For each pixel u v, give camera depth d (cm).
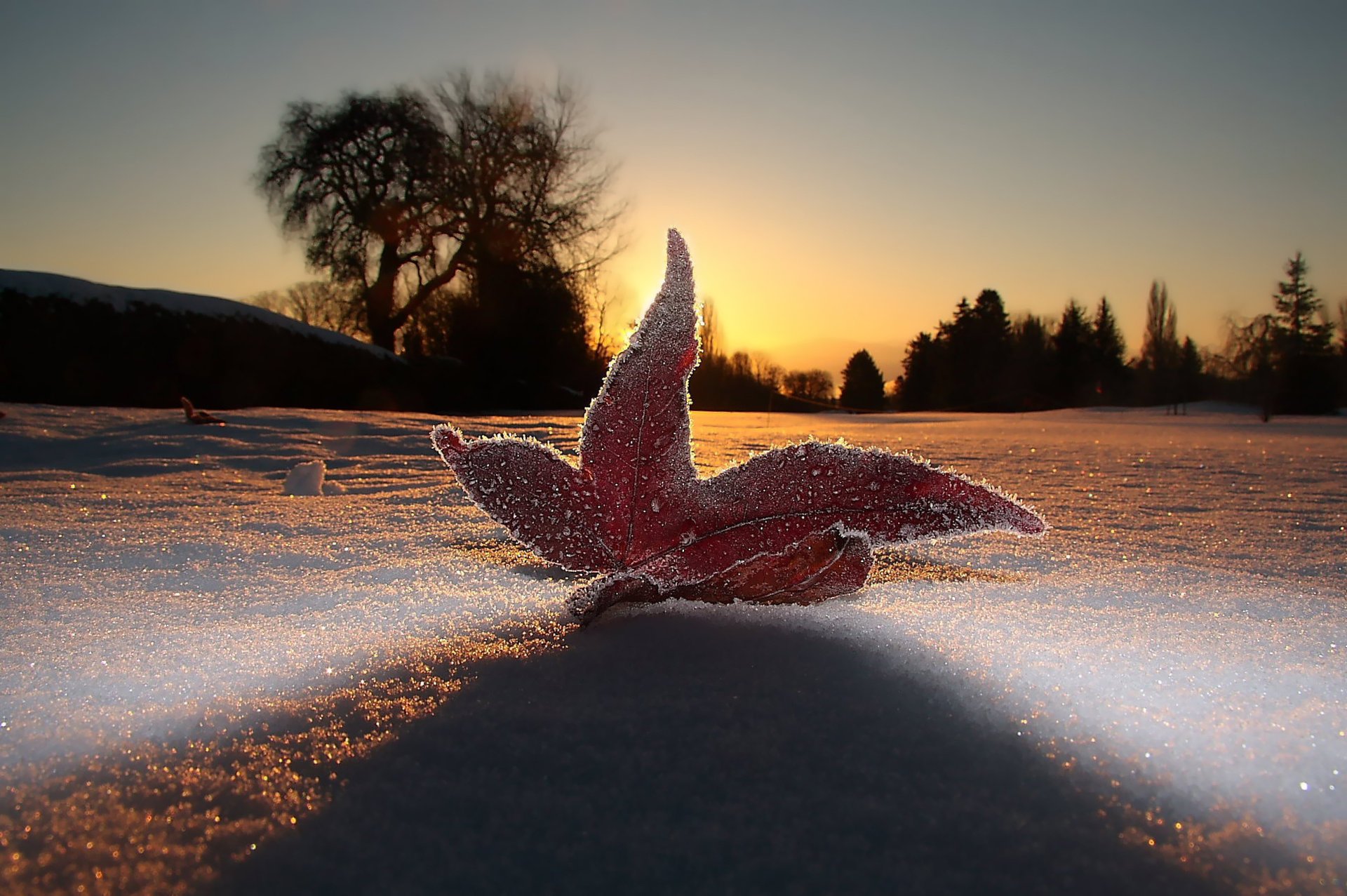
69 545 491
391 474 918
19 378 2242
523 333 4522
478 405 4003
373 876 142
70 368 2312
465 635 264
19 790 169
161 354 2528
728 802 164
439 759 181
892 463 255
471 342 4497
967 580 446
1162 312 7131
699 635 251
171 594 383
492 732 193
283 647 264
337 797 166
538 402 4469
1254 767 178
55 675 238
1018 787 171
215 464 973
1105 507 784
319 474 796
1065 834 155
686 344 260
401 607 332
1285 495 875
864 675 224
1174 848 151
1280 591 429
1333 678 239
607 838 153
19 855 147
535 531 263
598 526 264
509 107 4616
